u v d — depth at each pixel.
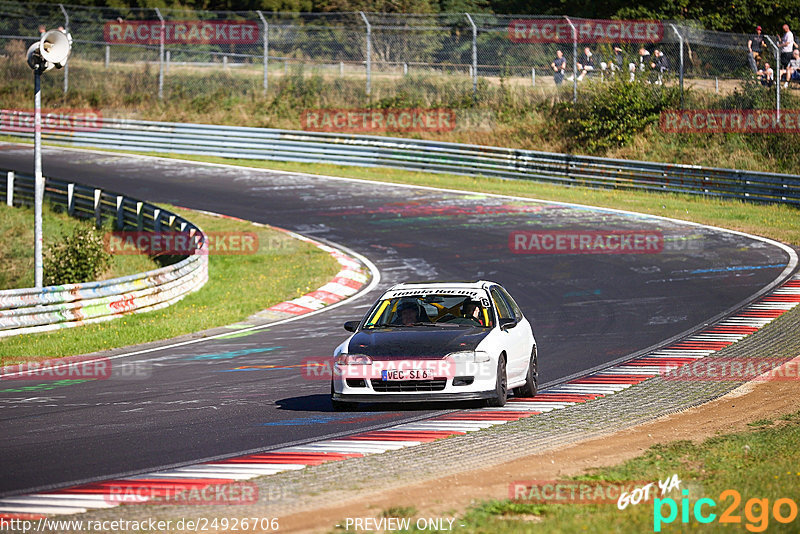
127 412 40.97
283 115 168.38
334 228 108.19
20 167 145.00
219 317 72.62
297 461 30.94
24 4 198.12
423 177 139.25
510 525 22.06
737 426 35.62
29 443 34.84
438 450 31.95
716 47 149.38
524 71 165.38
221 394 45.19
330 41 183.50
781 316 62.72
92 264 91.56
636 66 149.00
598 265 86.50
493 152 136.75
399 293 44.12
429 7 194.50
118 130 164.25
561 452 31.48
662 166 121.94
